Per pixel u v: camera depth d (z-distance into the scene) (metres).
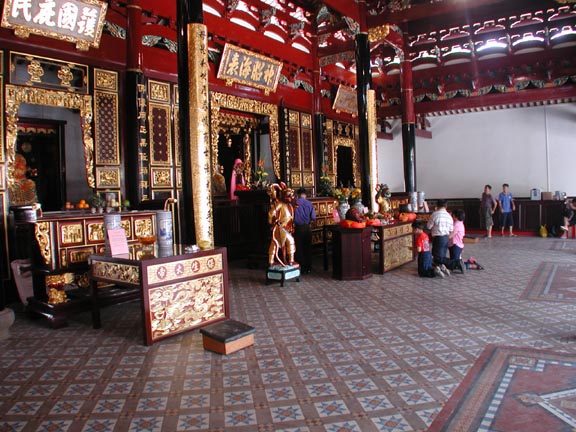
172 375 4.09
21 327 5.89
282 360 4.37
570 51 15.13
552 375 3.78
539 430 2.93
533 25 14.41
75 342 5.18
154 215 7.23
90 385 3.93
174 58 10.34
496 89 16.58
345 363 4.23
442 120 19.92
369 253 8.63
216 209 10.90
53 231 5.98
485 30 14.51
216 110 11.50
